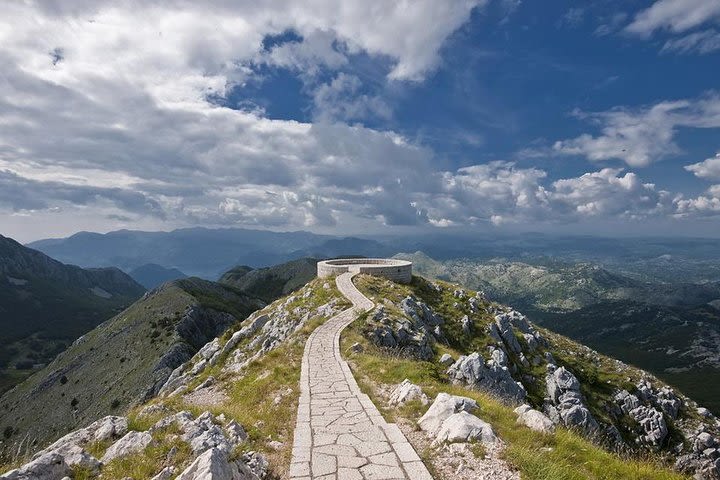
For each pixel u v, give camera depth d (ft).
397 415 50.31
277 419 52.03
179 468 31.32
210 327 571.69
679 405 219.82
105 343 547.90
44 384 510.17
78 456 31.96
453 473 34.12
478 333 204.95
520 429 41.50
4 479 26.20
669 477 35.88
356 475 34.32
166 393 172.86
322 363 83.51
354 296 180.34
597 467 35.27
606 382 221.05
